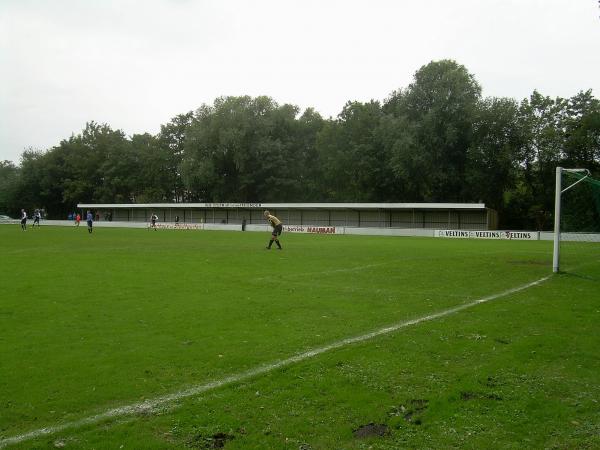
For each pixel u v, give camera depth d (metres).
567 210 25.88
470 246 31.28
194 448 4.37
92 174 93.19
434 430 4.74
